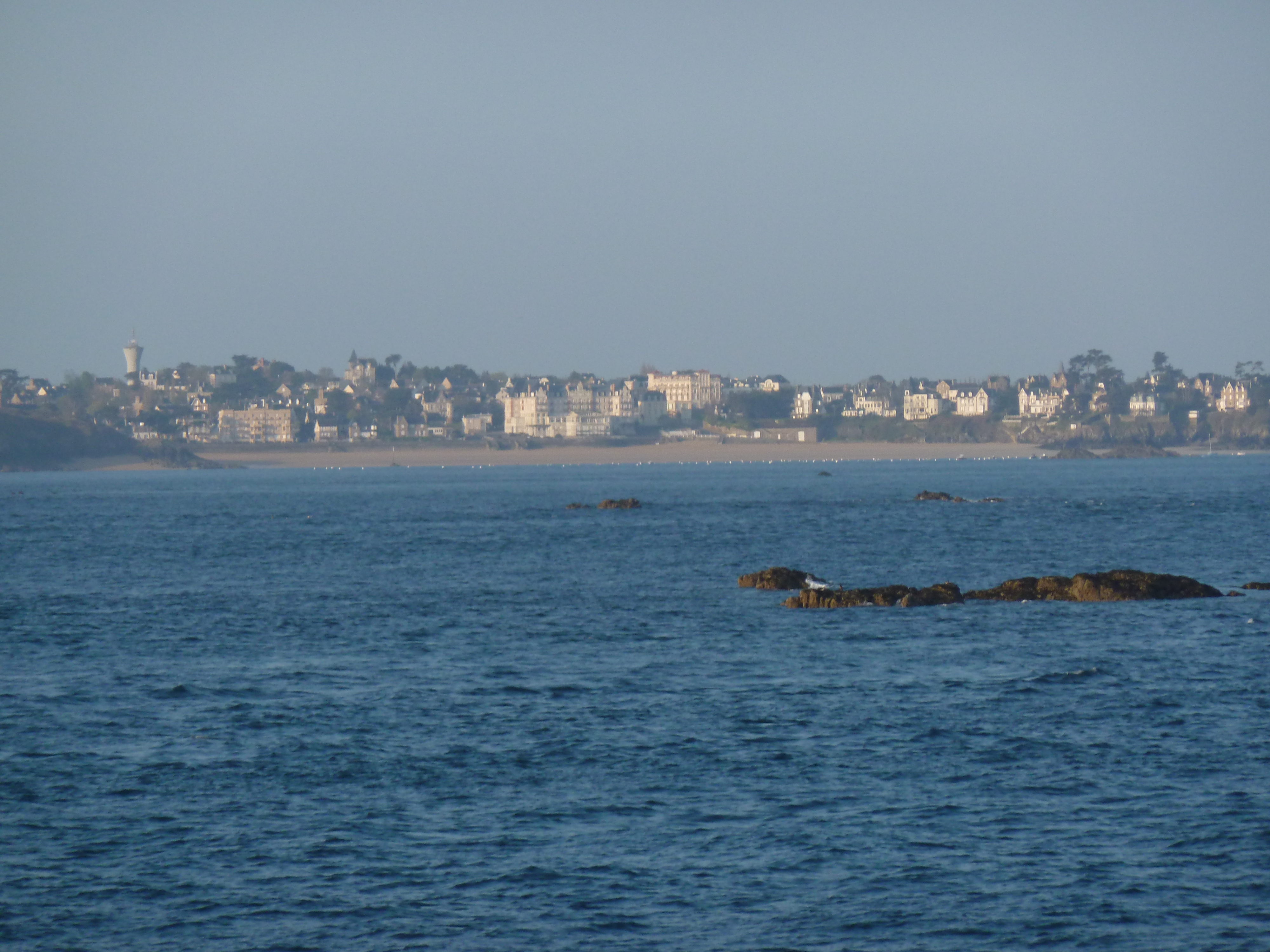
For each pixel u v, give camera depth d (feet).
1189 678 602.85
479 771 457.68
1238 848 372.17
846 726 516.32
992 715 532.32
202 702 576.20
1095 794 422.82
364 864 367.66
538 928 326.03
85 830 395.96
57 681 630.74
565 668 654.53
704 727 517.96
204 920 331.57
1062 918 329.31
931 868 360.48
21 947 316.60
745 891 346.95
